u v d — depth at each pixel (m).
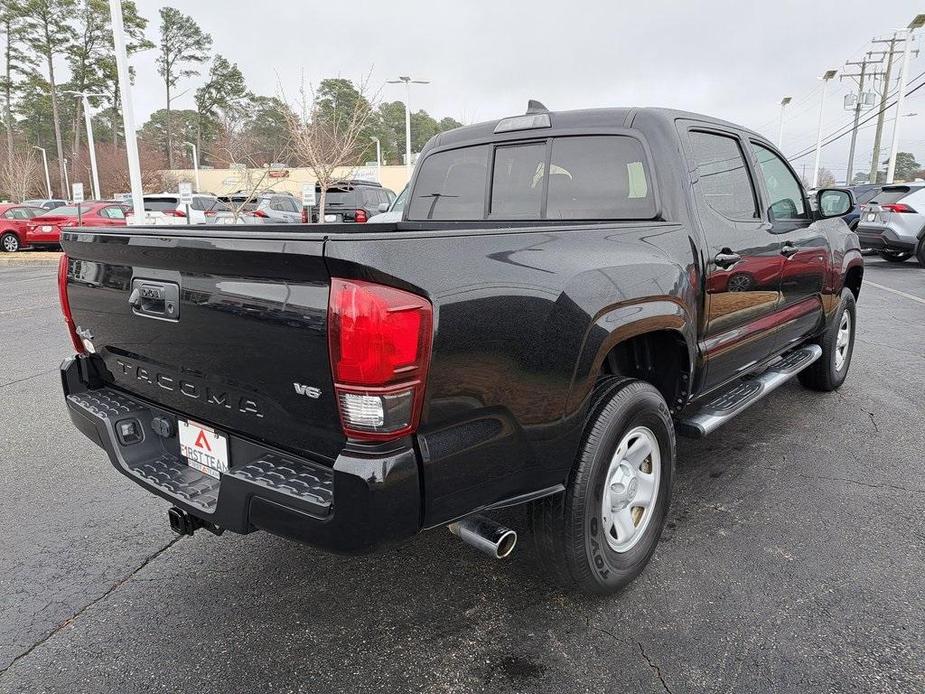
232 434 2.35
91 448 4.52
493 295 2.06
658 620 2.62
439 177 4.18
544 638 2.52
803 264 4.32
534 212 3.72
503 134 3.82
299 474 2.10
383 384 1.82
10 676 2.35
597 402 2.57
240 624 2.64
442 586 2.88
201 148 71.88
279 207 18.73
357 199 18.05
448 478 2.02
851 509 3.50
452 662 2.40
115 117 69.25
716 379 3.53
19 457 4.36
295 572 3.01
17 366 6.74
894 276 13.19
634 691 2.25
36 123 77.25
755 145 4.02
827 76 41.50
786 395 5.48
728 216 3.55
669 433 2.89
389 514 1.88
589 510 2.51
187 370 2.36
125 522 3.49
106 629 2.62
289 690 2.28
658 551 3.11
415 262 1.88
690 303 3.01
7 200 56.75
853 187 17.67
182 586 2.91
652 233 2.92
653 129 3.24
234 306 2.06
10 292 12.30
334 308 1.80
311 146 17.38
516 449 2.22
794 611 2.65
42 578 2.97
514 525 3.34
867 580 2.85
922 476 3.90
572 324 2.31
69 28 61.38
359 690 2.27
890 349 7.09
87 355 2.91
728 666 2.35
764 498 3.63
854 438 4.50
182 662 2.42
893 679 2.27
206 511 2.27
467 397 2.02
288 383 2.00
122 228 2.56
